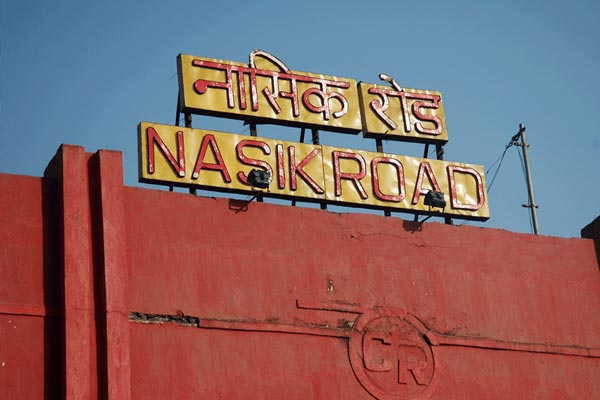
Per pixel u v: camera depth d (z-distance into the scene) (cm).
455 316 3000
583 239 3228
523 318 3064
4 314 2580
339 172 3094
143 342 2670
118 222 2714
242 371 2744
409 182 3161
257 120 3120
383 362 2880
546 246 3175
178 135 2980
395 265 2998
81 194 2712
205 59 3116
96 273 2664
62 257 2647
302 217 2956
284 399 2759
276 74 3173
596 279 3191
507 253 3123
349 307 2908
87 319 2600
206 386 2698
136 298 2702
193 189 2964
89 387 2544
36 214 2702
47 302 2627
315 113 3177
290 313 2848
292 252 2911
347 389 2825
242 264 2848
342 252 2961
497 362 2989
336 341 2862
